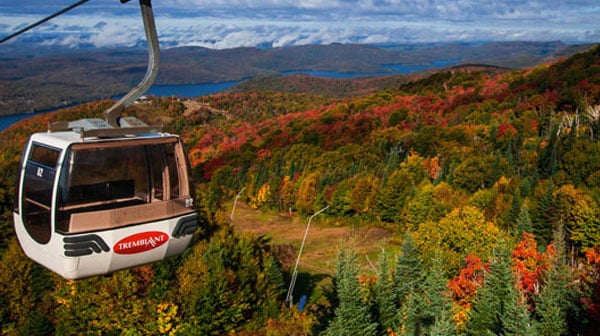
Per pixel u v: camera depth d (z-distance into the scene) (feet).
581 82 472.03
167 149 33.63
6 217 140.77
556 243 99.81
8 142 602.85
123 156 32.04
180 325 128.98
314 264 221.46
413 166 318.45
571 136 298.76
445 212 224.94
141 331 126.41
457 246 172.76
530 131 388.78
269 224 321.32
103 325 123.95
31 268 129.08
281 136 566.77
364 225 286.66
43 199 30.99
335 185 310.65
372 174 317.42
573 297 93.04
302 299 147.43
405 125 505.25
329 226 298.15
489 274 94.89
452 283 127.34
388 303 92.32
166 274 131.13
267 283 149.28
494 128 379.76
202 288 130.62
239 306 136.05
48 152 31.27
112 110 32.09
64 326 122.52
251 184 388.16
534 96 483.51
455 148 347.36
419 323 82.64
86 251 30.40
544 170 275.59
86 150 30.66
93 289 123.34
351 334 77.20
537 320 90.22
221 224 170.91
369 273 175.32
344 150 417.90
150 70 31.89
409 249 107.76
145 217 32.09
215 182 460.96
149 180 33.60
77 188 30.71
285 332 135.95
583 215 187.32
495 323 88.38
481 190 240.94
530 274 120.88
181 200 33.53
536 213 200.54
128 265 32.37
